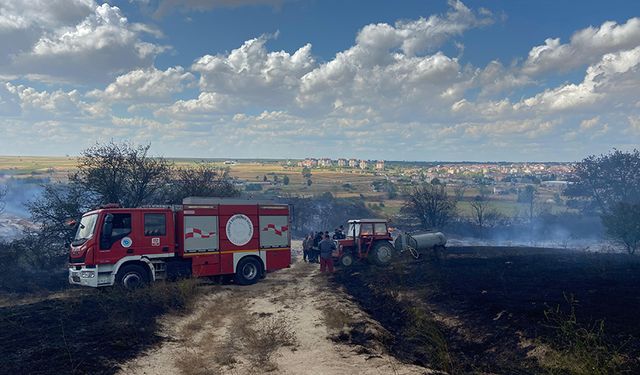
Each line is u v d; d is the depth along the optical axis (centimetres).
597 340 776
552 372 710
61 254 2231
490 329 972
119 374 727
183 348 898
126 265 1512
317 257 2648
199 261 1655
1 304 1387
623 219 2434
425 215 4838
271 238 1844
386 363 775
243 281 1750
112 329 964
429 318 1131
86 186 2334
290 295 1486
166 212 1591
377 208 7625
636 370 669
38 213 2222
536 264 1967
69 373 704
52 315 1089
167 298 1269
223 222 1728
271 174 18112
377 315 1246
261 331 1005
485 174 17312
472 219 6047
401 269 1842
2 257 1873
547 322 910
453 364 819
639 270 1647
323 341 924
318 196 8681
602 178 5109
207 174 3030
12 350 816
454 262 2152
